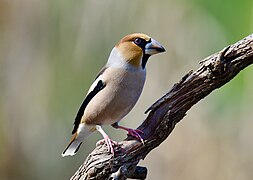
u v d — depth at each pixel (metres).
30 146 15.23
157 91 13.85
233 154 13.77
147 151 8.27
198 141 14.02
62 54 14.14
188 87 8.03
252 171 13.62
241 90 12.90
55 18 14.14
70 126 14.72
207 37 13.35
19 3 14.51
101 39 13.74
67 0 13.91
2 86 14.95
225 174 13.77
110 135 14.25
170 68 13.88
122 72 8.98
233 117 13.59
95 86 9.14
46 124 14.92
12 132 15.23
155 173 14.17
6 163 15.40
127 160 8.20
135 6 13.65
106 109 9.11
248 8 12.31
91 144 14.67
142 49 8.96
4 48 14.70
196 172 13.95
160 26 13.72
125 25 13.66
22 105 14.97
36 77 14.60
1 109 15.13
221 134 13.83
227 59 7.86
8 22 14.60
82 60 13.95
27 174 15.30
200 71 7.99
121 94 9.02
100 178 8.23
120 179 7.93
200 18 13.39
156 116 8.16
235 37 12.72
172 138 14.18
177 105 8.09
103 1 13.66
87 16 13.77
